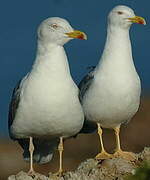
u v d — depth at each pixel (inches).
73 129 609.3
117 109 625.6
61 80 593.6
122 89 619.5
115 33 632.4
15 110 605.9
